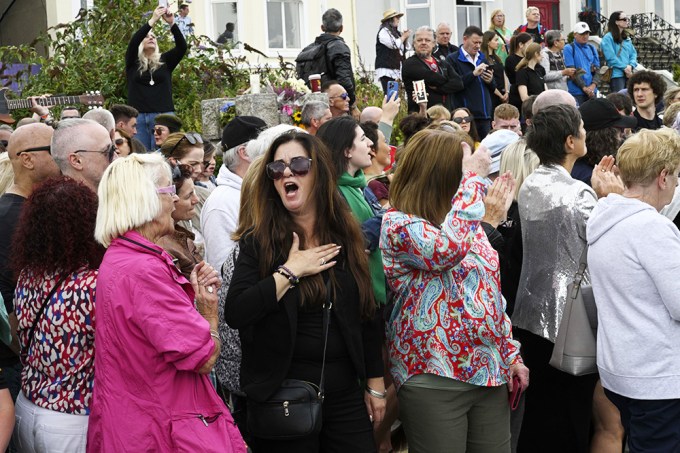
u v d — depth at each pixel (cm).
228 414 379
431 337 427
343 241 412
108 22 1179
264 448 410
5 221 441
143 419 357
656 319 420
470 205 418
